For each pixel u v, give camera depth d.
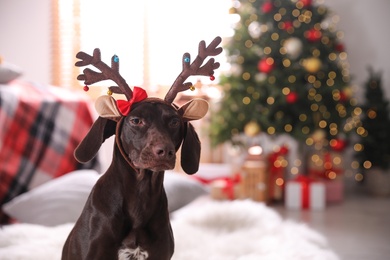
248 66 4.60
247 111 4.57
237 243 2.61
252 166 4.40
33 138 3.29
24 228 2.59
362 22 5.41
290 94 4.41
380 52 5.39
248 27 4.70
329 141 4.76
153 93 5.39
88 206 1.59
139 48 5.48
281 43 4.59
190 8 5.43
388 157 5.00
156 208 1.59
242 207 3.04
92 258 1.55
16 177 3.19
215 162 5.53
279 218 3.07
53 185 3.03
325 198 4.64
